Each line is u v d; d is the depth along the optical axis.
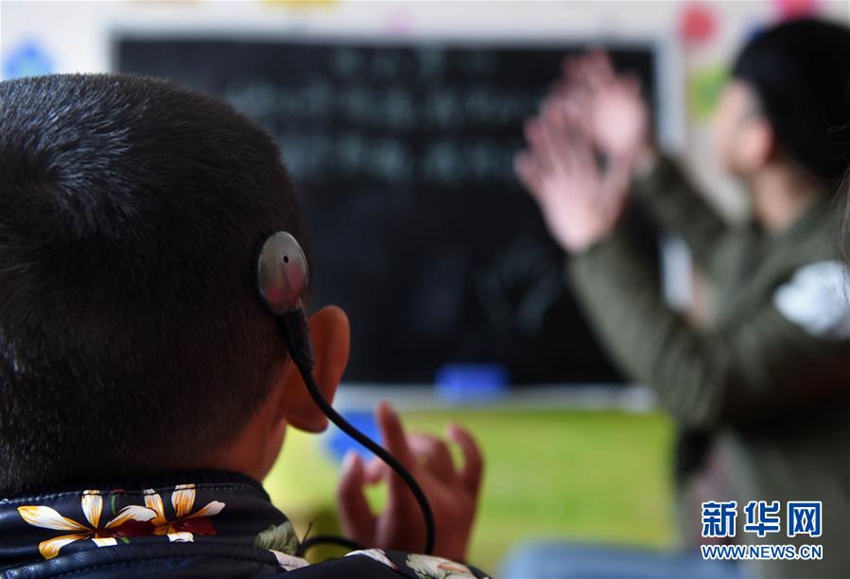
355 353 3.28
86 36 3.17
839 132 0.94
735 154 2.07
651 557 2.54
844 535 1.83
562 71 3.29
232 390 0.68
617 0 3.31
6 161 0.63
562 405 3.30
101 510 0.63
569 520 3.27
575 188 2.62
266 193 0.71
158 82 0.75
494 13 3.29
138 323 0.62
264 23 3.23
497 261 3.31
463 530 1.04
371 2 3.26
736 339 1.90
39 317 0.60
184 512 0.65
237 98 3.22
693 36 3.32
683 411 1.94
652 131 3.29
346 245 3.29
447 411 3.28
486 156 3.30
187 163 0.66
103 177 0.63
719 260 2.61
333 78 3.26
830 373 1.81
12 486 0.64
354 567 0.68
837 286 1.23
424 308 3.30
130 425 0.63
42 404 0.61
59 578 0.60
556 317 3.30
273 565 0.67
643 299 2.11
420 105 3.29
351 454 1.05
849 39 1.95
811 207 1.89
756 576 1.96
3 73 3.14
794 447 1.88
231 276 0.66
